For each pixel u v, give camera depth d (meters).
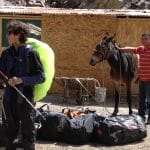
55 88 15.72
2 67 6.56
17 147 8.02
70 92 14.60
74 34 15.95
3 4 23.94
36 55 6.48
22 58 6.44
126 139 9.13
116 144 9.02
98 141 9.13
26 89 6.47
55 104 14.02
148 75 10.79
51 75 8.07
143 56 10.81
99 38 15.85
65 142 9.06
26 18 16.11
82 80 15.08
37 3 25.38
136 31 15.80
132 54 12.20
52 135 9.01
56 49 16.05
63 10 16.70
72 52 15.98
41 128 9.05
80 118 9.11
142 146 9.05
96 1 24.53
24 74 6.43
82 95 14.13
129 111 12.23
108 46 11.94
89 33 15.88
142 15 15.61
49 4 25.95
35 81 6.39
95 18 15.84
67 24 15.95
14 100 6.47
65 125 9.00
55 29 16.00
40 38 16.11
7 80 6.45
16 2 24.67
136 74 12.22
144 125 9.55
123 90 15.32
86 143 9.05
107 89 15.79
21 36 6.41
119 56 11.94
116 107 12.02
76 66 15.96
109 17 15.79
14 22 6.43
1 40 16.08
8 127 6.62
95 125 9.15
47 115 9.08
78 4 25.22
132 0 24.00
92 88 15.37
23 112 6.46
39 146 8.73
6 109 6.54
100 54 11.95
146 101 11.08
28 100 6.45
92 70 15.87
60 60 16.03
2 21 16.08
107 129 8.96
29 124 6.49
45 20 16.02
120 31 15.81
